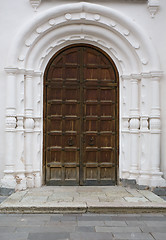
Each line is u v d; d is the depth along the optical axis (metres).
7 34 6.38
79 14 6.42
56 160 6.66
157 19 6.57
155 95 6.34
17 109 6.31
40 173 6.54
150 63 6.40
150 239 4.01
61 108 6.70
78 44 6.73
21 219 4.72
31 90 6.44
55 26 6.45
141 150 6.39
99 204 5.15
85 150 6.68
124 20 6.33
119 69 6.74
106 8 6.31
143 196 5.74
